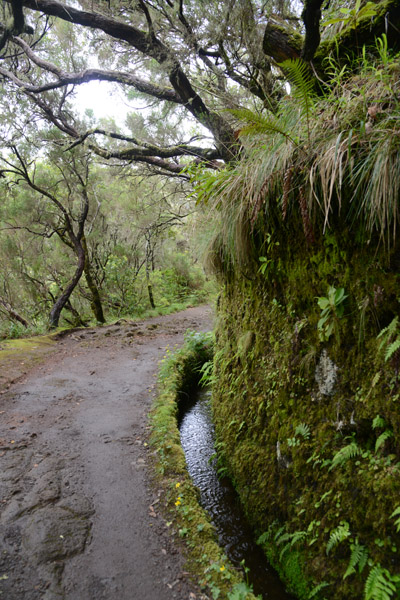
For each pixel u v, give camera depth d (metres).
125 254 16.09
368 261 2.28
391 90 2.20
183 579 2.24
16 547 2.41
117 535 2.58
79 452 3.69
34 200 12.34
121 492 3.06
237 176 3.28
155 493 3.05
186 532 2.60
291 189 2.58
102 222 15.25
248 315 3.74
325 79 3.65
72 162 11.70
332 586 2.15
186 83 5.80
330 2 4.23
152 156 8.45
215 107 5.98
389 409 2.10
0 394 5.31
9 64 9.12
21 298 13.76
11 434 4.03
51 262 13.76
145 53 5.84
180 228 14.20
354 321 2.38
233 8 4.67
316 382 2.66
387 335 2.12
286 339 3.00
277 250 3.09
